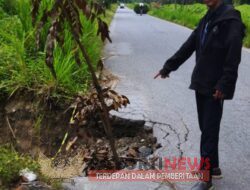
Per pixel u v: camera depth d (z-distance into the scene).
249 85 9.11
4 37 8.23
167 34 20.33
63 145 6.22
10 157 4.78
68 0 4.30
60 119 6.49
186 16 30.56
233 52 3.93
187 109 7.11
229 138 5.89
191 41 4.50
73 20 4.38
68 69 6.93
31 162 4.81
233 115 6.92
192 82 4.27
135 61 11.63
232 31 3.96
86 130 5.86
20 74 7.06
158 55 12.85
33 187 4.27
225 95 4.00
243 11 29.06
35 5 4.46
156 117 6.59
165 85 8.83
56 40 4.40
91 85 7.37
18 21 8.48
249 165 5.04
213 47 4.09
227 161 5.14
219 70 4.12
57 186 4.41
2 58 7.43
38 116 6.59
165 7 51.62
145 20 35.22
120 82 8.98
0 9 9.66
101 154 5.16
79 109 4.93
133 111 6.75
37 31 4.43
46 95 6.68
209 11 4.18
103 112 4.90
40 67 7.14
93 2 4.40
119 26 26.08
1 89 6.88
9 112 6.72
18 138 6.53
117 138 6.12
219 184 4.56
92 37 8.83
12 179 4.41
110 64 11.06
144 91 8.27
